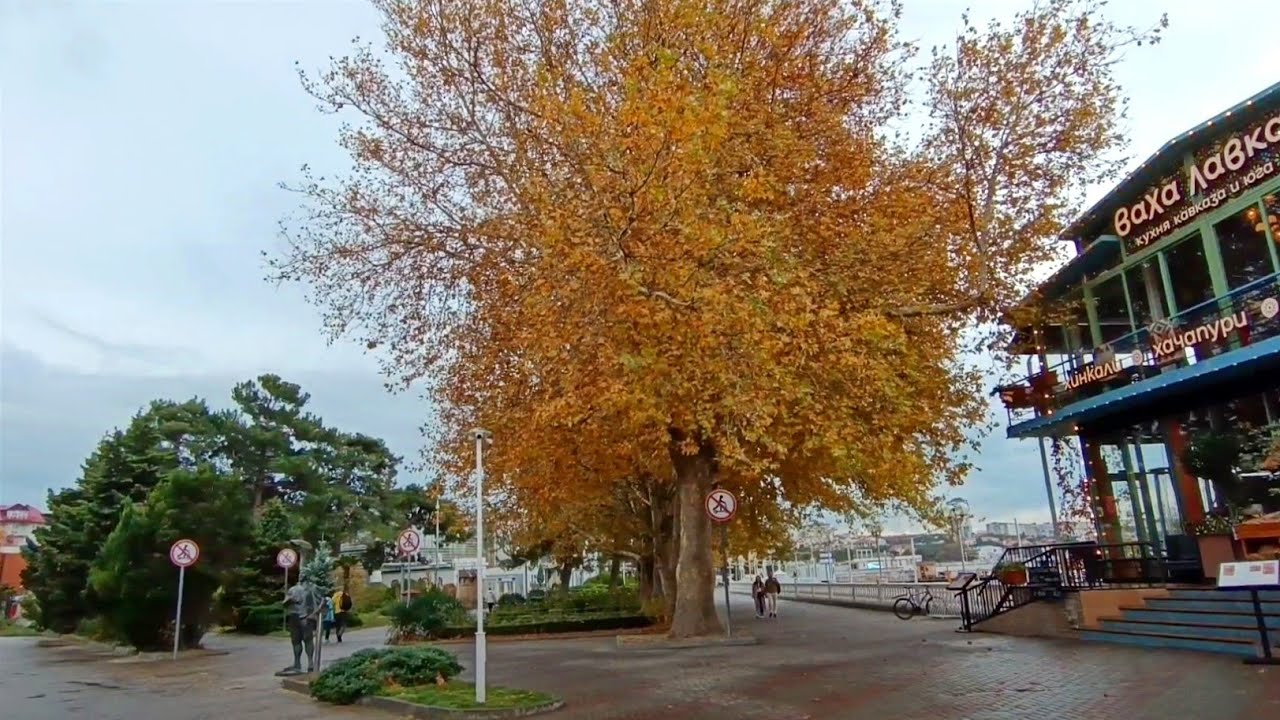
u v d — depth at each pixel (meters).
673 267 13.40
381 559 57.47
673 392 14.88
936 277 17.56
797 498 24.45
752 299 13.19
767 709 10.06
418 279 20.56
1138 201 19.31
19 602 68.00
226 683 17.05
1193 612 14.07
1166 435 18.53
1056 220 17.72
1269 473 16.00
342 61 19.73
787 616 29.03
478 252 20.02
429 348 21.48
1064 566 18.30
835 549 75.56
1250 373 16.14
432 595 27.28
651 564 34.28
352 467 56.50
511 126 19.11
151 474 38.06
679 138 13.14
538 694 11.69
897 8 23.44
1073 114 16.78
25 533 85.81
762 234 14.21
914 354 16.92
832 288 16.11
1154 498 18.83
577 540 32.75
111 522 35.84
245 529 29.36
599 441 19.80
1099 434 20.48
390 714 11.65
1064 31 16.88
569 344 14.92
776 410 14.68
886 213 17.41
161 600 27.08
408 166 20.08
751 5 16.84
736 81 15.19
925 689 10.84
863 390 15.61
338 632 28.56
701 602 19.75
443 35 19.19
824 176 17.72
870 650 15.96
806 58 18.19
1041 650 14.38
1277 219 15.85
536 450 19.81
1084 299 21.41
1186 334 17.11
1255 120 16.39
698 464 20.30
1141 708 8.74
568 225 14.43
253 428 53.22
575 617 28.89
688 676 13.33
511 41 19.23
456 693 12.08
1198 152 17.62
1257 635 12.25
